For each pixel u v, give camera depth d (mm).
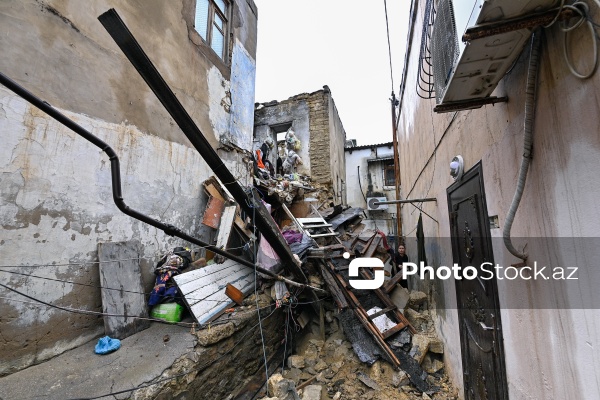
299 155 9594
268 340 3895
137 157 3262
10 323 2068
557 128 1382
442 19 1918
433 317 4500
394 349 3908
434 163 4031
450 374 3480
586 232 1225
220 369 2848
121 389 1958
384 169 13328
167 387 2170
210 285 3375
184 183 3982
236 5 5691
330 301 4730
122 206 1431
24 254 2191
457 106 1977
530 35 1451
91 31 2842
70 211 2529
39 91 2359
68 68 2602
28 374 2039
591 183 1184
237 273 4016
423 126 4750
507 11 1262
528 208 1677
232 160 5180
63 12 2596
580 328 1283
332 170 9516
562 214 1380
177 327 2898
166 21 3809
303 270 4711
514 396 1919
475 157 2477
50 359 2266
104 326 2551
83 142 2676
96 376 2070
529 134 1548
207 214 4152
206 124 4504
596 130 1149
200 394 2541
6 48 2180
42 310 2268
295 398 2822
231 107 5254
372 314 4344
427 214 4574
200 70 4445
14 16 2240
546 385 1557
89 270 2646
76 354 2357
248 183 5621
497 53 1510
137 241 3174
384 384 3488
